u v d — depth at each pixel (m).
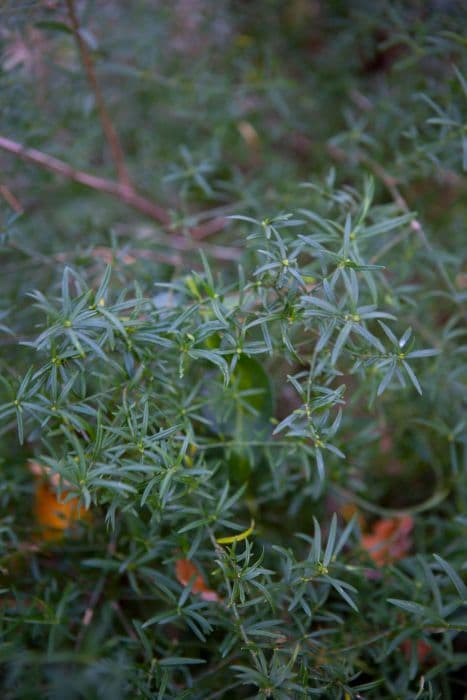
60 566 0.68
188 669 0.64
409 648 0.68
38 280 0.76
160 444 0.57
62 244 0.81
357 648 0.63
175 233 0.83
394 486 0.79
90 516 0.67
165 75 0.89
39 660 0.56
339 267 0.57
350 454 0.71
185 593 0.58
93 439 0.56
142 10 0.88
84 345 0.57
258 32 0.96
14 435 0.72
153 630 0.64
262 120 0.94
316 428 0.57
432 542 0.73
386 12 0.85
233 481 0.67
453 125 0.71
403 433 0.76
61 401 0.56
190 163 0.78
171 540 0.61
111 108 0.89
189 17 0.91
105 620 0.63
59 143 0.86
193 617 0.61
